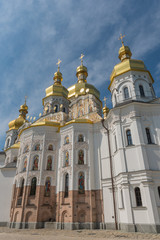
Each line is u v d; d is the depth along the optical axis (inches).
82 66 2081.7
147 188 809.5
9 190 1333.7
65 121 1451.8
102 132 1184.2
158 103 983.6
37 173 1156.5
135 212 804.0
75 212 983.0
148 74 1232.8
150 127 967.0
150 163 877.8
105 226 951.6
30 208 1069.8
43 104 1820.9
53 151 1242.0
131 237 650.8
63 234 780.0
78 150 1144.2
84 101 1551.4
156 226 740.7
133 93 1137.4
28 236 720.3
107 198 1003.3
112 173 1027.3
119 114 1026.7
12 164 1465.3
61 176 1119.6
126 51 1432.1
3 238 666.2
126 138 965.2
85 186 1050.1
